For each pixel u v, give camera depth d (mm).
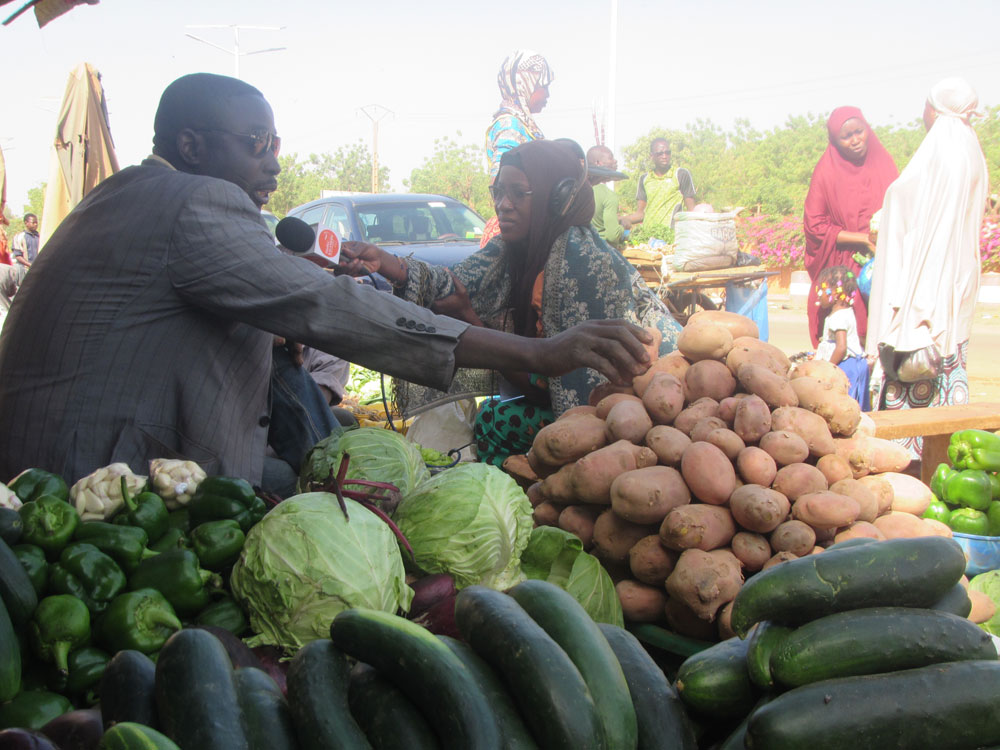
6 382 2764
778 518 2408
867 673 1549
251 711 1472
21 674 1739
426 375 2588
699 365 2850
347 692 1536
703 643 2416
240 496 2281
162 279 2650
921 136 47656
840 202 6512
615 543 2598
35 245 15281
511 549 2467
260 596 2086
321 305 2541
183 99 2971
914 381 5781
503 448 4012
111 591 1929
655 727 1611
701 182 51281
